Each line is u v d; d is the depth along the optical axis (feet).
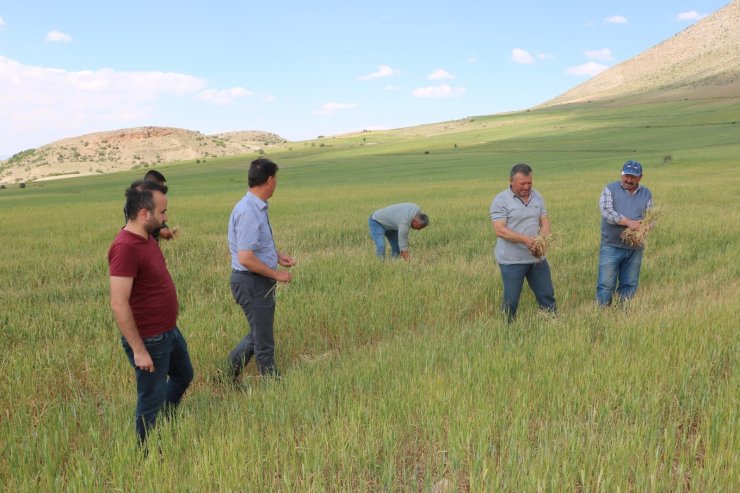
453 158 273.95
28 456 12.79
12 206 129.18
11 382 17.16
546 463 11.20
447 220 56.75
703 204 62.95
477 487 10.69
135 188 13.41
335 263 33.96
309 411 14.23
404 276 30.09
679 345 17.53
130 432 13.52
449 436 12.46
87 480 11.34
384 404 13.99
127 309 12.85
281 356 20.51
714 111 409.28
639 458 11.33
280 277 17.56
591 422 12.86
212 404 15.80
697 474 10.82
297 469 11.92
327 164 294.66
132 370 18.76
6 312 25.63
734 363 16.47
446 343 19.24
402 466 12.10
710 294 25.25
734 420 12.61
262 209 17.67
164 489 11.05
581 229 46.21
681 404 14.42
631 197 24.95
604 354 17.25
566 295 26.35
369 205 80.94
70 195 181.47
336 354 20.61
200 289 29.94
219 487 11.05
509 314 23.62
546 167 175.01
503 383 15.17
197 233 53.47
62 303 28.07
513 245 23.04
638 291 27.66
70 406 15.67
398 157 315.58
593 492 10.79
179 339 15.10
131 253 12.92
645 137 287.48
